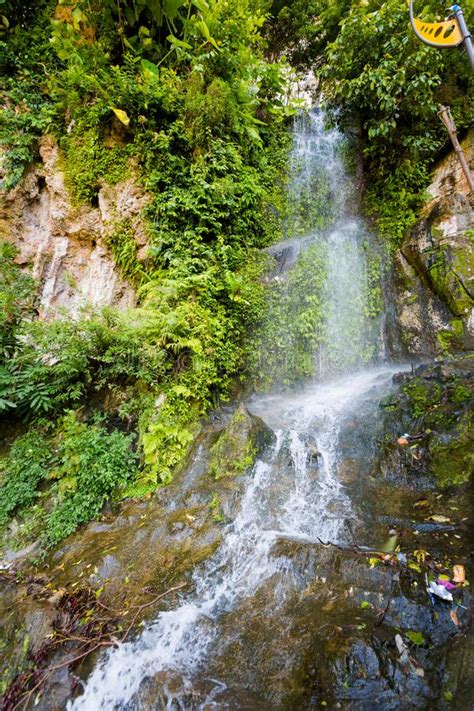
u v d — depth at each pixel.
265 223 6.63
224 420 4.68
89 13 5.42
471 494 2.81
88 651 2.18
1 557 3.36
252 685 1.82
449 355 5.12
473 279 5.20
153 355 4.25
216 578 2.61
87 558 3.02
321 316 5.71
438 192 6.19
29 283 5.00
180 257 5.02
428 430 3.54
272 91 7.47
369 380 5.30
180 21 5.96
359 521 2.87
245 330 5.41
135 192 5.32
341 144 7.88
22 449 4.07
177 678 1.92
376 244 6.47
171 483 3.77
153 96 5.19
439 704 1.57
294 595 2.32
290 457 3.71
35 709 1.97
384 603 2.08
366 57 6.16
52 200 5.55
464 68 6.10
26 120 5.39
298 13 8.86
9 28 5.81
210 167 5.38
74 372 4.44
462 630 1.86
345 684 1.68
